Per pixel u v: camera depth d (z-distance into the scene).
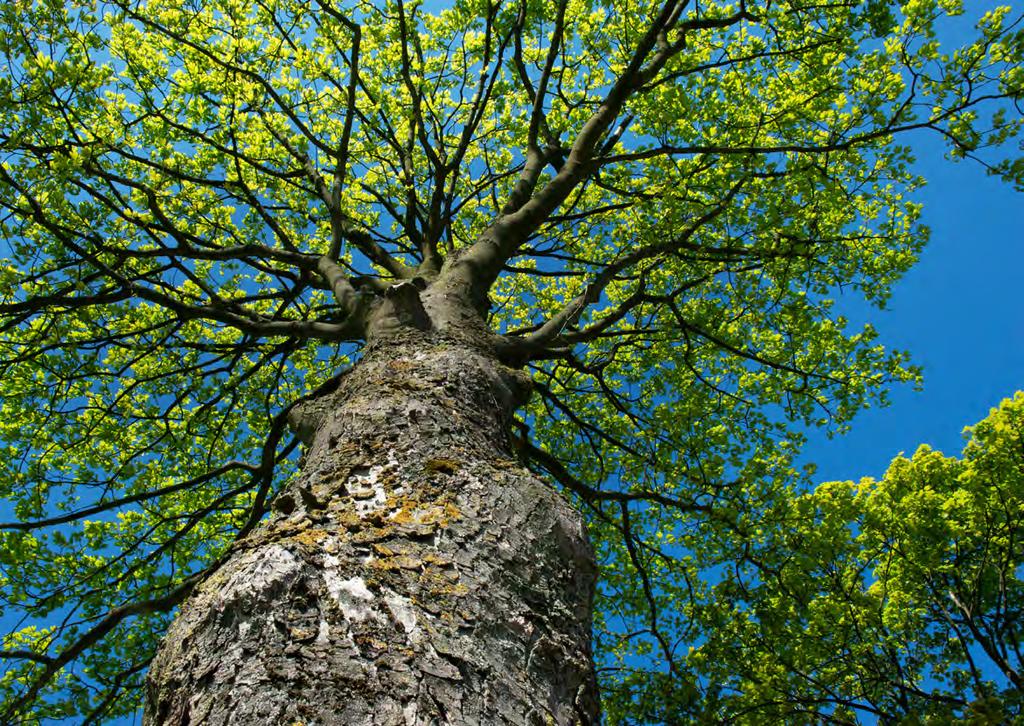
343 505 2.20
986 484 7.89
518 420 5.36
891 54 5.71
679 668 6.33
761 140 6.13
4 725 4.48
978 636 8.23
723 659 6.68
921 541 8.29
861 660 7.68
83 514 5.17
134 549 6.09
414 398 2.92
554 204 5.13
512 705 1.66
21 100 4.11
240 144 6.65
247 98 5.71
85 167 4.81
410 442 2.60
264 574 1.75
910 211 6.76
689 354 6.36
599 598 7.80
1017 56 5.15
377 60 6.80
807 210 6.13
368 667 1.56
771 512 6.46
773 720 6.53
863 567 8.41
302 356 7.99
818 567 7.07
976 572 9.09
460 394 3.07
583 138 5.35
